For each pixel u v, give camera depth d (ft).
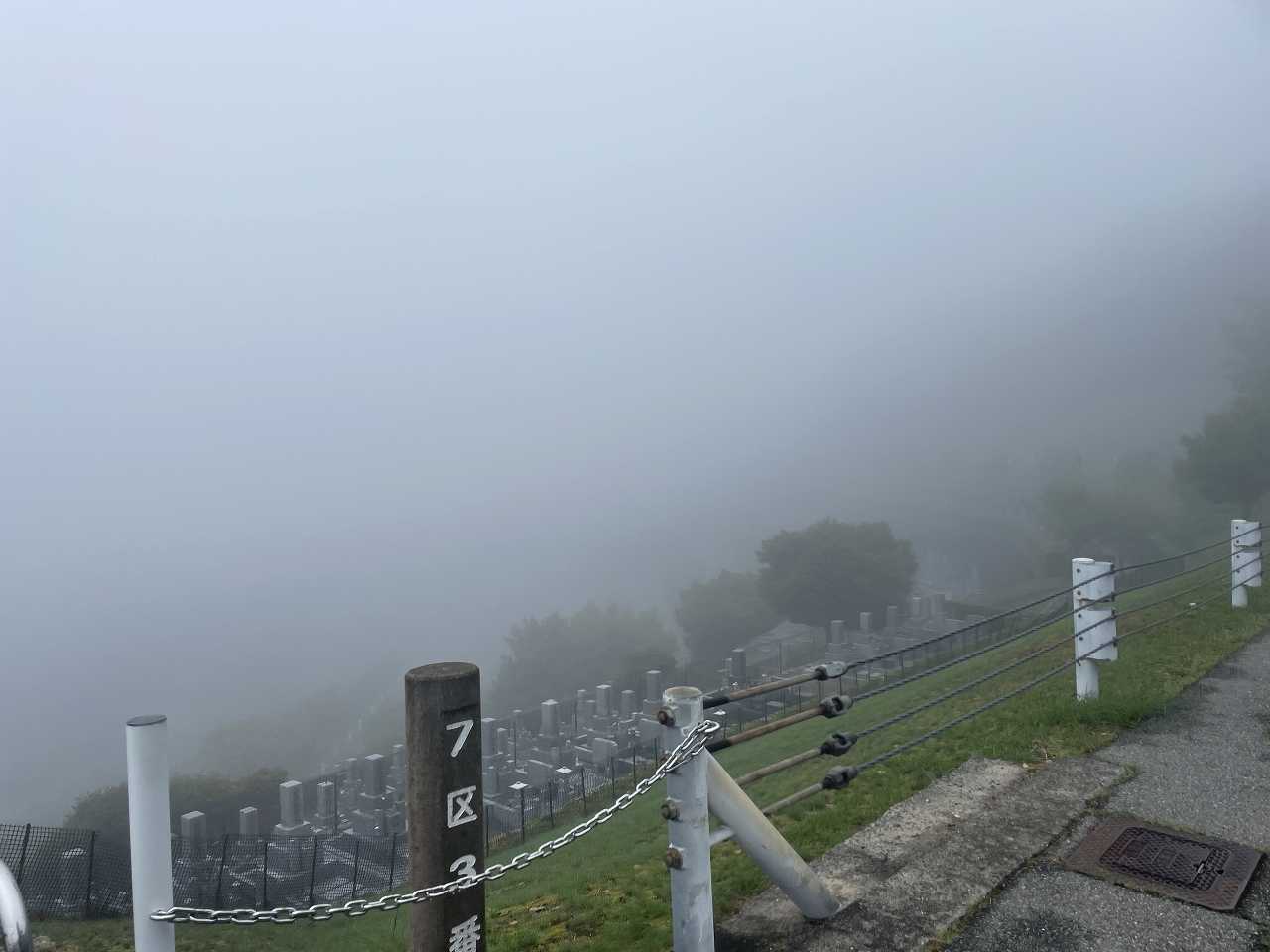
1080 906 12.66
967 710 30.42
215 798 102.83
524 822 67.51
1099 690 24.73
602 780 90.22
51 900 40.98
